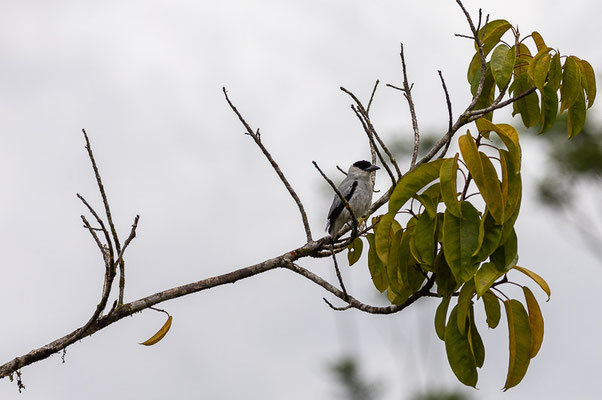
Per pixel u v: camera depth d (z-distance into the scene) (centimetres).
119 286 978
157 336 982
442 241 881
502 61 1077
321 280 1057
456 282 921
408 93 1100
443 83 1005
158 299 1003
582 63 1082
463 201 880
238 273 1053
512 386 870
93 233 929
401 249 966
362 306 998
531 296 873
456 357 894
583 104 1095
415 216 963
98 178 912
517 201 861
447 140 1038
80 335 952
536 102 1121
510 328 873
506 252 871
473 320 902
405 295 974
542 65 1048
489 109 1043
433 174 920
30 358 938
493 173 852
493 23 1154
